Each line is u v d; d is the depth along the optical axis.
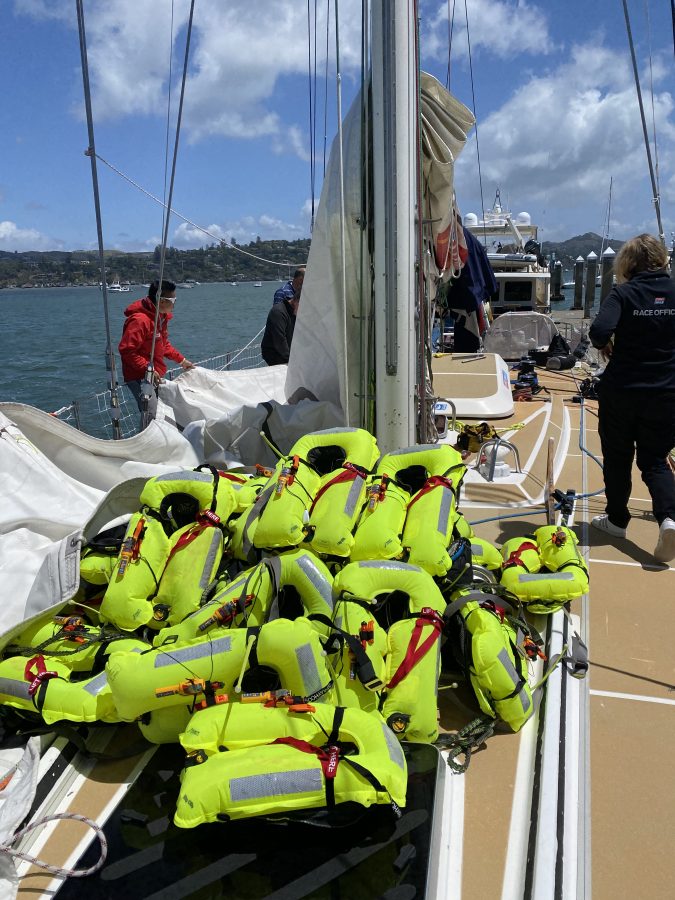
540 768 2.39
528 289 14.77
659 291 3.71
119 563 2.85
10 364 21.94
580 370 10.38
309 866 1.95
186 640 2.47
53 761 2.47
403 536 3.01
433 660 2.45
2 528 3.55
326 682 2.30
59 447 4.38
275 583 2.63
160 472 4.25
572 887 1.98
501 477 5.43
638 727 2.68
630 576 3.84
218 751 2.18
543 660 3.00
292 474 3.11
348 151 4.30
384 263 3.90
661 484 3.86
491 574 3.28
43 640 2.79
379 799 1.99
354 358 4.69
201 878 1.94
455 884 2.01
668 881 2.03
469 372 7.90
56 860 2.10
